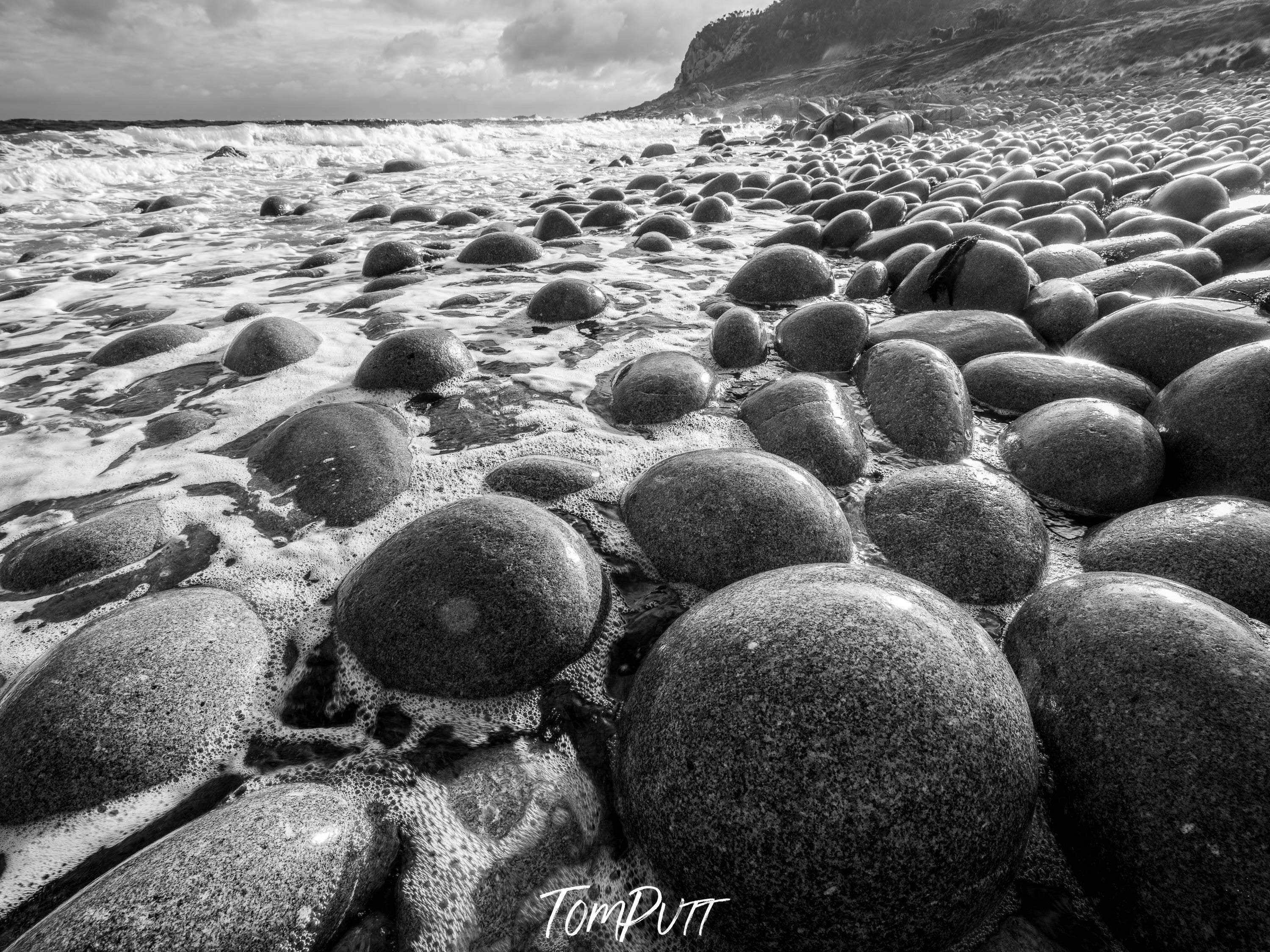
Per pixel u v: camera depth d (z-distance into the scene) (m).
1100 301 4.18
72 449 3.32
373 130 21.89
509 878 1.52
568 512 2.65
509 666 1.89
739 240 7.36
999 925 1.42
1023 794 1.36
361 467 2.80
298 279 6.29
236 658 1.93
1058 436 2.80
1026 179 8.35
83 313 5.41
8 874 1.51
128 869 1.30
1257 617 1.98
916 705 1.33
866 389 3.51
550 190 11.98
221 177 13.99
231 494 2.85
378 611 1.95
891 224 7.15
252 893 1.26
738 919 1.33
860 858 1.25
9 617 2.25
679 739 1.41
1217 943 1.25
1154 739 1.40
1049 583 2.09
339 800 1.53
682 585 2.29
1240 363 2.72
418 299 5.39
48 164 12.84
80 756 1.64
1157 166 9.62
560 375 3.97
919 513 2.46
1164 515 2.29
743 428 3.26
